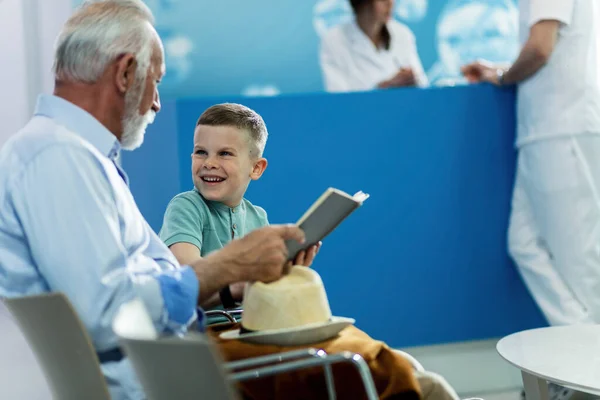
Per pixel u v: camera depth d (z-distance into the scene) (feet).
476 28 24.58
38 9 20.08
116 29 7.12
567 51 15.29
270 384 6.63
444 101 15.99
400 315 15.98
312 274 7.12
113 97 7.21
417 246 16.02
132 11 7.25
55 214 6.46
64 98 7.18
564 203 15.35
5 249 6.68
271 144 15.37
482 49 24.70
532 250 15.89
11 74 20.06
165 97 23.65
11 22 19.98
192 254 8.52
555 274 15.67
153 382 5.13
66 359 5.92
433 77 24.52
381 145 15.79
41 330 5.99
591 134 15.29
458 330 16.22
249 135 9.11
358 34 22.57
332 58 22.66
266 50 23.94
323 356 5.85
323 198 7.13
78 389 5.97
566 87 15.26
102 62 7.09
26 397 13.14
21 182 6.56
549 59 15.34
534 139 15.55
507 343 8.91
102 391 5.79
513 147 16.28
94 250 6.43
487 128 16.17
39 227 6.47
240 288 8.27
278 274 7.04
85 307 6.38
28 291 6.72
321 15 24.08
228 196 8.96
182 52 23.57
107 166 6.81
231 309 8.46
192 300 6.73
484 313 16.31
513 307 16.43
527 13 15.65
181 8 23.43
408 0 24.12
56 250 6.43
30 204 6.50
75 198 6.49
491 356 15.47
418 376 6.82
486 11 24.61
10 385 13.73
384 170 15.83
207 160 8.91
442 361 15.28
